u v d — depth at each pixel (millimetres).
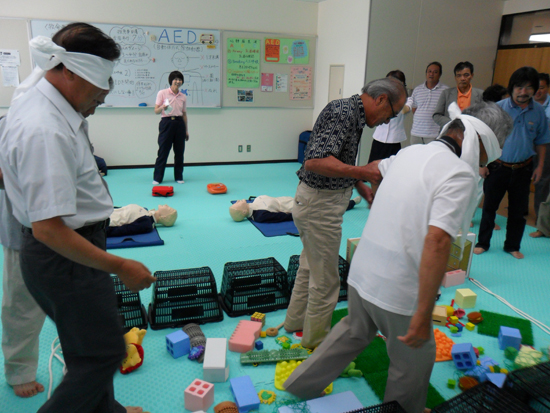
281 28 6789
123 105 6238
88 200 1296
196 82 6512
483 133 1375
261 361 2078
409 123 6211
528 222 4484
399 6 5672
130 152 6500
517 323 2500
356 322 1575
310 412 1628
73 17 5703
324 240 1933
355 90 6035
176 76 5383
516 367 2029
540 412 1374
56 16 5637
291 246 3629
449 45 6082
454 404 1394
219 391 1896
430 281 1211
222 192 5316
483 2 6051
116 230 3668
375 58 5770
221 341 2100
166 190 5086
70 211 1121
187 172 6480
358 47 5863
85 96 1235
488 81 6508
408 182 1359
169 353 2160
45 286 1224
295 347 2207
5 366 1805
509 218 3566
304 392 1726
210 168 6820
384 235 1397
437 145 1413
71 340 1296
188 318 2410
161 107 5457
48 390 1873
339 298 2752
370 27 5617
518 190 3441
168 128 5500
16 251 1609
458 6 5941
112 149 6395
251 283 2566
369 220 1501
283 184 5910
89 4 5734
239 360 2117
